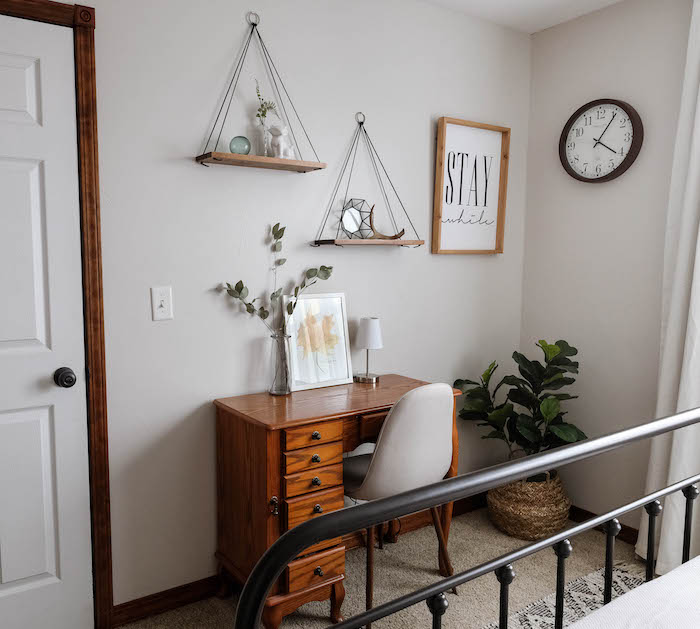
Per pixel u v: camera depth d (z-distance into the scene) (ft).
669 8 8.68
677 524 8.09
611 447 3.80
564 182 10.20
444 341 10.10
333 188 8.57
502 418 9.48
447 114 9.70
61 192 6.48
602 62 9.55
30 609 6.64
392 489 7.18
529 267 10.88
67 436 6.70
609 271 9.61
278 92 7.94
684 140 8.25
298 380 8.23
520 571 8.33
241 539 7.34
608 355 9.68
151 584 7.47
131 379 7.13
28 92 6.23
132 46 6.82
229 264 7.74
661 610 3.77
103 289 6.84
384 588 7.87
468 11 9.61
